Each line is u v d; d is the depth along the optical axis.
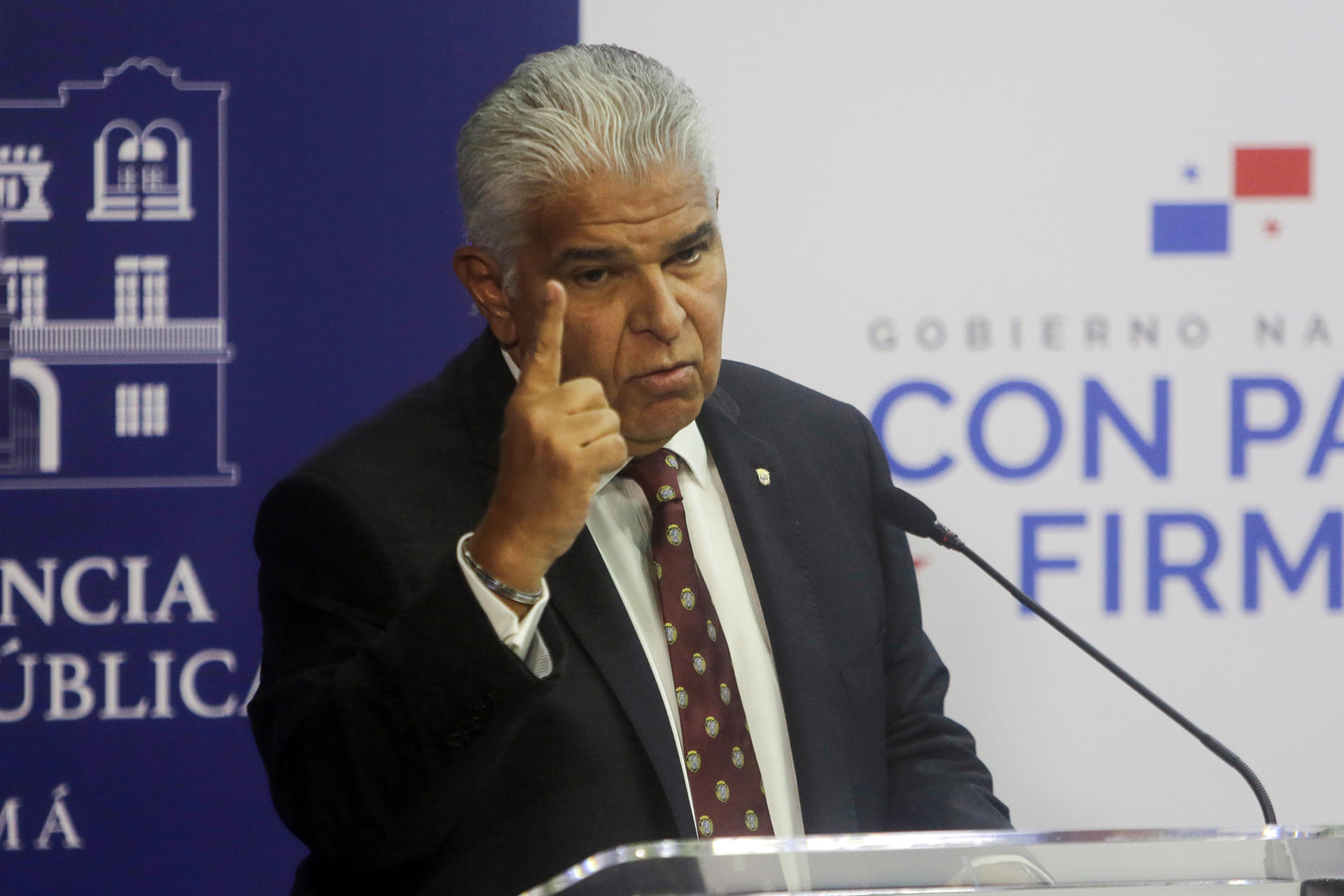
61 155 8.23
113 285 8.28
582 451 3.98
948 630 8.35
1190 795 8.43
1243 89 8.32
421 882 4.54
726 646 4.95
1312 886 3.21
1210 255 8.35
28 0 8.18
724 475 5.29
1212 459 8.39
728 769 4.77
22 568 8.29
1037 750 8.38
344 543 4.65
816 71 8.25
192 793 8.41
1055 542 8.37
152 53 8.24
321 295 8.34
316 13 8.28
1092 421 8.36
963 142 8.29
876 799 5.14
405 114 8.33
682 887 3.21
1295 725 8.45
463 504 4.84
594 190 4.44
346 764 4.14
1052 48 8.30
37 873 8.31
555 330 4.17
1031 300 8.33
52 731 8.31
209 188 8.29
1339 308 8.37
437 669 4.01
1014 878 3.28
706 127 4.64
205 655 8.41
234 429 8.35
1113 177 8.31
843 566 5.42
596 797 4.56
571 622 4.71
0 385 8.23
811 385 8.30
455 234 8.37
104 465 8.31
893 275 8.31
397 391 8.38
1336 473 8.41
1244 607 8.42
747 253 8.26
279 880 8.46
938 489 8.34
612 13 8.24
